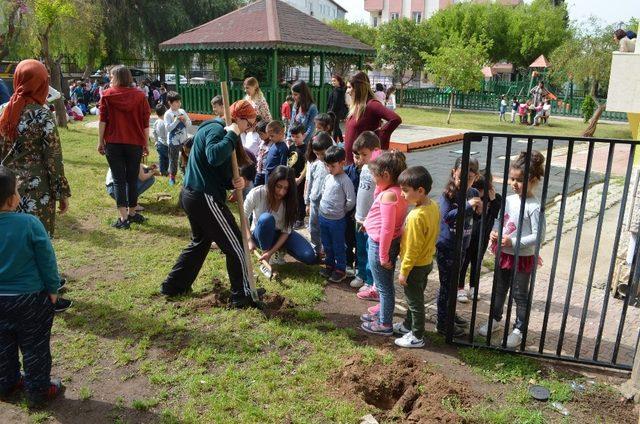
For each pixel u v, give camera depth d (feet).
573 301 15.21
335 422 9.59
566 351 12.38
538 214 12.19
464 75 71.87
